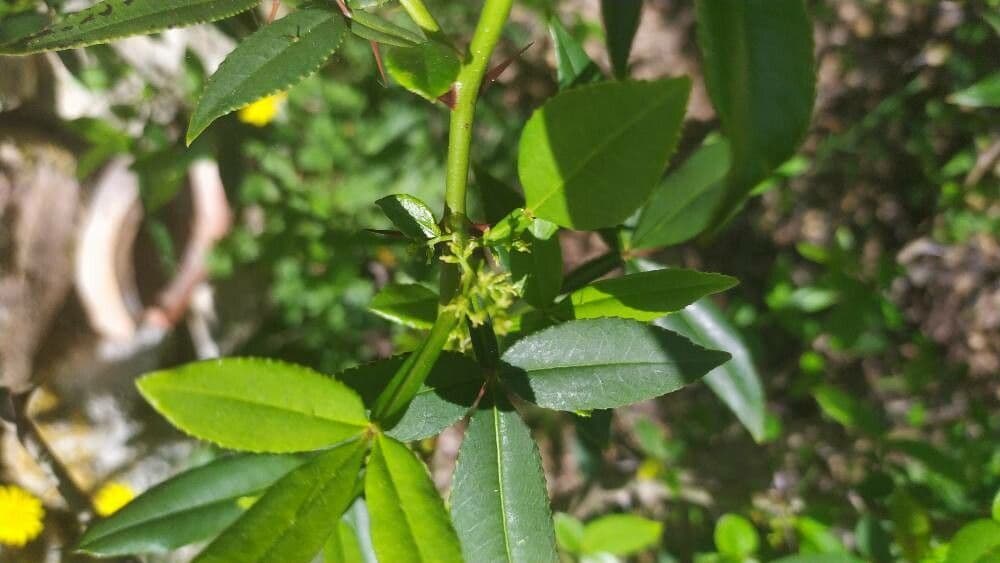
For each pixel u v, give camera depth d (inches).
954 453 21.3
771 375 30.0
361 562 9.4
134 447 24.7
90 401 24.3
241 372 5.7
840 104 34.2
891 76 33.5
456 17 32.2
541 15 31.6
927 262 31.8
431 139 30.9
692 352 7.3
